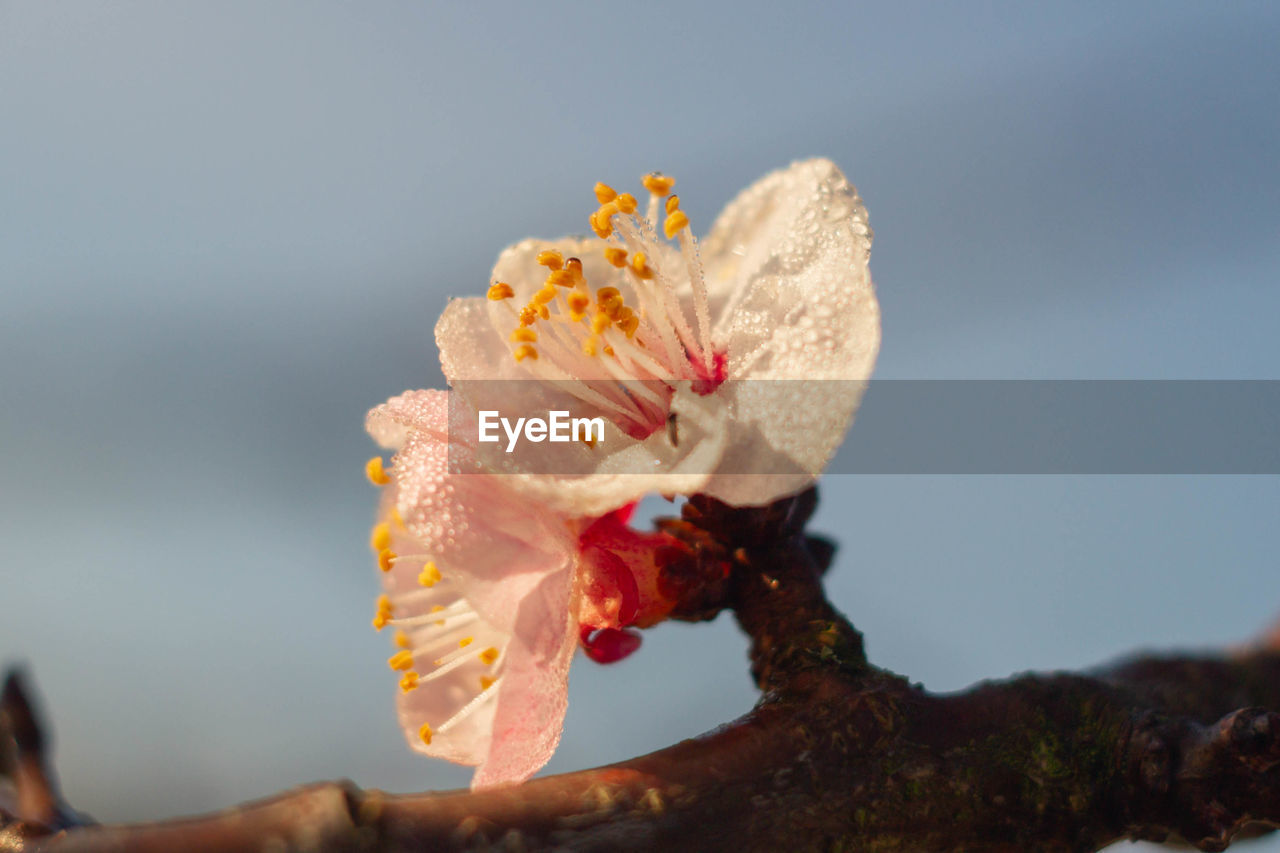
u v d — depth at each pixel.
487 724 0.11
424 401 0.11
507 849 0.09
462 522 0.11
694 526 0.11
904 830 0.10
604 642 0.11
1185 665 0.11
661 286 0.11
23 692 0.11
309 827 0.09
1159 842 0.10
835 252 0.11
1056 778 0.10
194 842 0.09
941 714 0.10
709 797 0.10
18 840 0.09
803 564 0.11
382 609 0.12
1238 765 0.10
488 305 0.11
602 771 0.10
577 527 0.11
